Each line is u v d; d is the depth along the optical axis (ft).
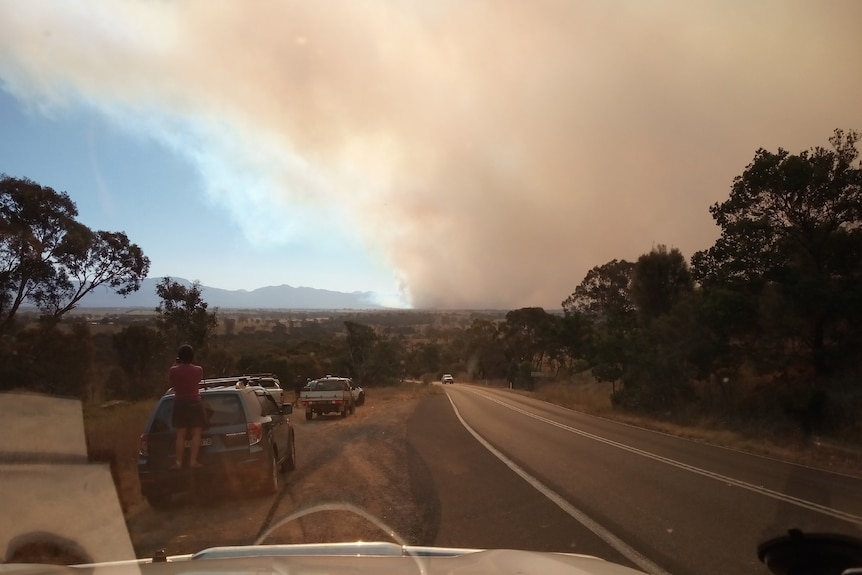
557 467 40.98
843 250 66.74
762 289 70.54
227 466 30.07
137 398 95.20
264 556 11.20
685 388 84.99
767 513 27.89
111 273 110.42
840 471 41.63
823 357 65.98
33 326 98.53
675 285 112.57
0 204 96.22
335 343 241.14
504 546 22.53
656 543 22.99
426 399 130.93
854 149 66.54
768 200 70.08
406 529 24.94
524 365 226.58
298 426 72.90
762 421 65.57
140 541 23.32
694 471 39.78
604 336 107.76
